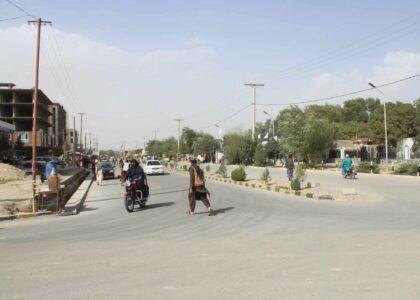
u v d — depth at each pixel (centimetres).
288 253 809
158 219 1373
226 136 7850
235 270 691
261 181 3102
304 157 5638
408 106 8019
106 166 4262
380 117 8238
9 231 1216
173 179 3941
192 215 1437
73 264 760
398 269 681
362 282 614
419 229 1063
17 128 9875
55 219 1493
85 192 2542
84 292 592
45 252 875
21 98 10125
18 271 719
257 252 823
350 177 3406
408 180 3116
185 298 558
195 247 886
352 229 1075
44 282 647
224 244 911
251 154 7356
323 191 2209
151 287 608
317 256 780
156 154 15550
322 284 607
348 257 768
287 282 619
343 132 10794
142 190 1692
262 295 562
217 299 551
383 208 1549
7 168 3597
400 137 7944
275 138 7500
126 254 834
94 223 1341
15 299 570
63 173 4434
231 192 2378
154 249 877
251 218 1316
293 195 2181
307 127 5859
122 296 571
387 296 551
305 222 1210
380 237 959
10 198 2023
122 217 1473
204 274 671
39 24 2839
